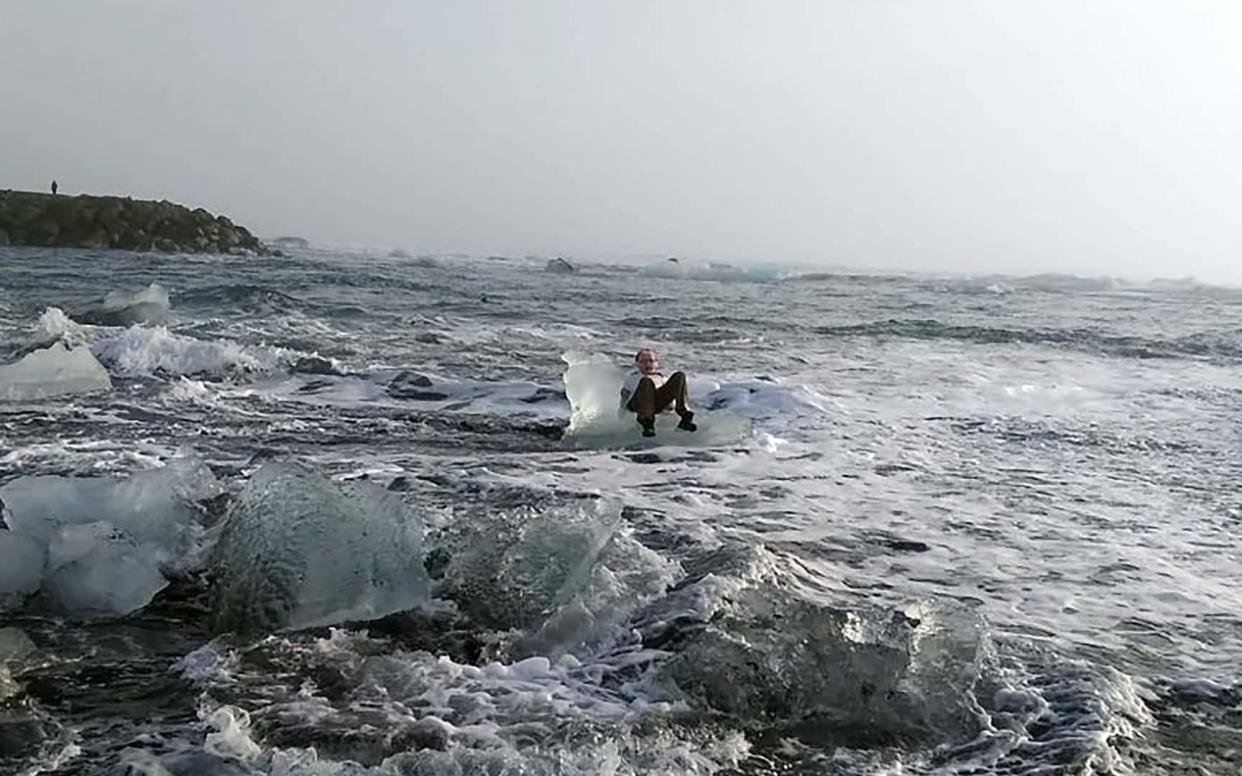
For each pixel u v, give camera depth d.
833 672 4.21
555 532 5.38
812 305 33.62
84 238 60.31
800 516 7.28
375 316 21.98
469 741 3.73
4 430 9.27
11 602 5.09
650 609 5.02
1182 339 23.11
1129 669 4.68
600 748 3.67
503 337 19.20
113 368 13.19
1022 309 34.69
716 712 4.05
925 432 10.98
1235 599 5.78
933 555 6.45
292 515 5.13
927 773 3.67
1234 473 9.42
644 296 35.62
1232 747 3.94
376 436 9.79
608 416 10.20
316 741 3.72
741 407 12.04
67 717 3.91
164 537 5.81
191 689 4.18
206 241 65.00
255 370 13.55
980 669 4.45
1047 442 10.66
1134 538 7.04
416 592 5.12
